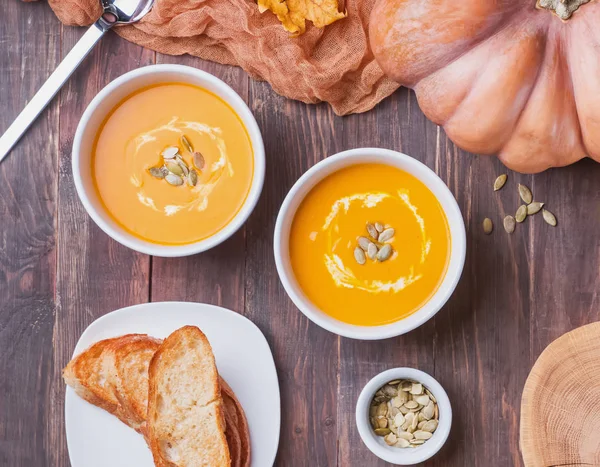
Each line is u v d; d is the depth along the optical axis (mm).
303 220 818
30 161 880
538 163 782
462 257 786
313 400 866
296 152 871
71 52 854
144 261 876
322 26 827
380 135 867
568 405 801
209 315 852
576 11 719
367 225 812
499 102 743
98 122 822
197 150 824
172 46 868
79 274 879
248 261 871
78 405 853
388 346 865
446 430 814
